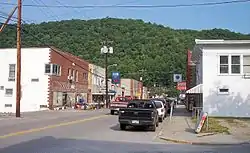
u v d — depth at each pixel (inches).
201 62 1330.0
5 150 472.1
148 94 4672.7
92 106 2167.8
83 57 2444.6
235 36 2819.9
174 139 669.9
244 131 812.6
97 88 2674.7
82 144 554.9
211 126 881.5
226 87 1238.3
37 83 1851.6
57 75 1918.1
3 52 1878.7
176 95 4813.0
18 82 1154.7
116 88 3248.0
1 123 913.5
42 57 1850.4
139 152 490.6
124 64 3481.8
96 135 700.0
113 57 3427.7
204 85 1251.2
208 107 1245.1
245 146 601.6
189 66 2266.2
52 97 1862.7
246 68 1234.0
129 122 819.4
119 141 617.6
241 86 1232.8
